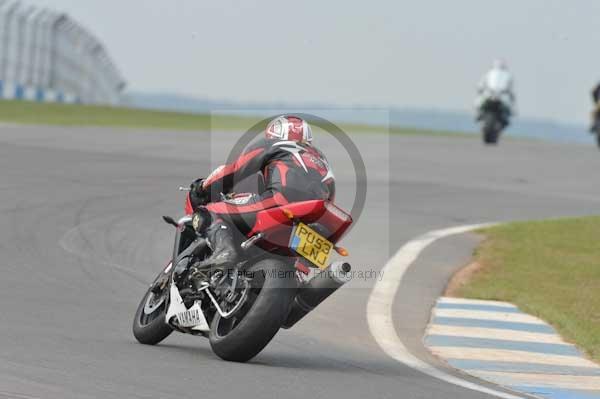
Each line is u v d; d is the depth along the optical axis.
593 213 65.75
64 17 163.88
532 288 40.66
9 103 142.50
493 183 79.56
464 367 27.64
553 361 29.12
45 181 58.31
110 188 58.47
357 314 34.22
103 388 20.36
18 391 19.41
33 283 33.69
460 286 40.59
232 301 24.62
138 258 40.72
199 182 26.62
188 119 147.12
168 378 21.89
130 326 28.92
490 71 128.38
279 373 23.61
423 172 84.56
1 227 43.38
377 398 21.91
